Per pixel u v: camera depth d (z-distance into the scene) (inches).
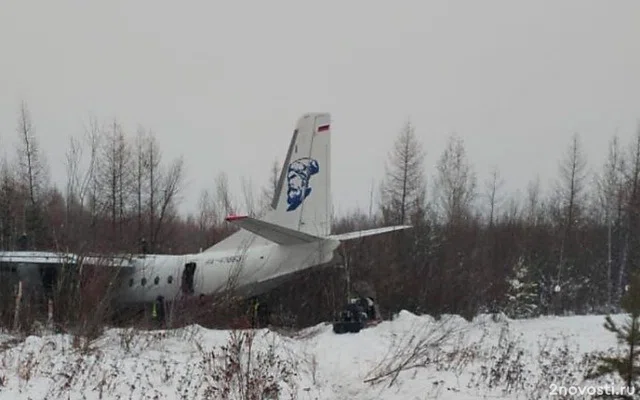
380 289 816.9
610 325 314.2
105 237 693.3
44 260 639.1
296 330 654.5
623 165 1514.5
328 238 604.7
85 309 528.4
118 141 1381.6
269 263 635.5
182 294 660.1
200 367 380.5
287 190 657.6
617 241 1296.8
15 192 955.3
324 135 645.9
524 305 893.2
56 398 305.4
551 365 434.9
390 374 399.9
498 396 353.7
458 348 476.1
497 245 1114.1
